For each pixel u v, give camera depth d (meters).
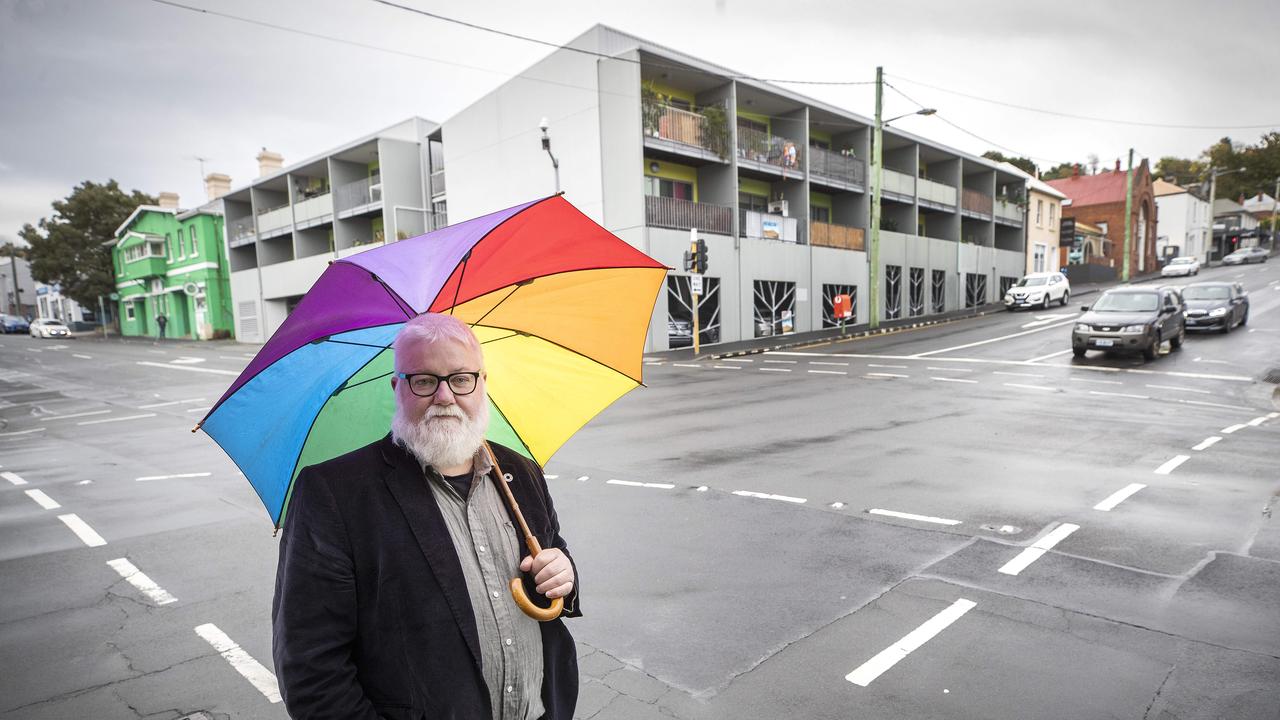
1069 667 3.47
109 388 20.11
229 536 6.07
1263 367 14.94
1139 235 58.38
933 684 3.36
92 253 50.00
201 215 41.75
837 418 10.81
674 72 24.27
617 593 4.52
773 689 3.36
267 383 1.57
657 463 8.21
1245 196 94.94
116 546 5.84
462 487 1.66
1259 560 4.74
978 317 32.31
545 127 20.22
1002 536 5.34
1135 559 4.82
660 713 3.19
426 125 33.31
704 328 25.16
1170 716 3.06
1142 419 10.09
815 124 31.94
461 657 1.53
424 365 1.53
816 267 29.88
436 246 1.69
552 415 1.94
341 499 1.49
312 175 37.62
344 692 1.42
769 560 5.00
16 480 8.77
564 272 1.80
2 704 3.44
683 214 24.45
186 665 3.81
